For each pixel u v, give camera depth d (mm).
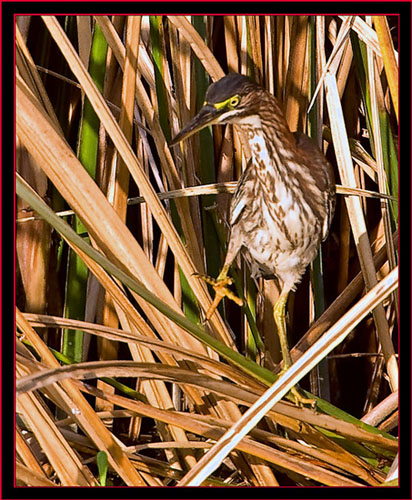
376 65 9109
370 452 8984
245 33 9102
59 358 8953
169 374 8828
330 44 9227
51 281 9133
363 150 9219
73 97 9133
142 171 8875
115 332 8844
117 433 9188
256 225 9062
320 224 9070
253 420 8734
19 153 9047
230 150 9133
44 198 9070
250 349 9133
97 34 9023
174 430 8977
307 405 8984
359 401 9281
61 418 9070
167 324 8922
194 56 9086
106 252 8859
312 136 9133
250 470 9016
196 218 9094
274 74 9141
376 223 9273
